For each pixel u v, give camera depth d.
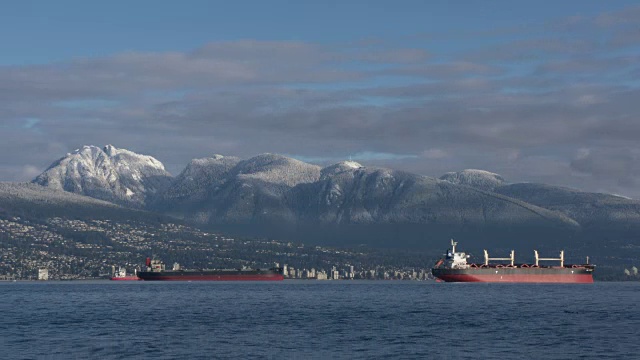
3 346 164.38
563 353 151.75
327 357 148.38
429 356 148.88
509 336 178.75
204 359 146.25
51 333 188.75
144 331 192.12
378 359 145.75
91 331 192.75
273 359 146.38
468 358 146.25
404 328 196.88
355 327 199.75
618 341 168.88
